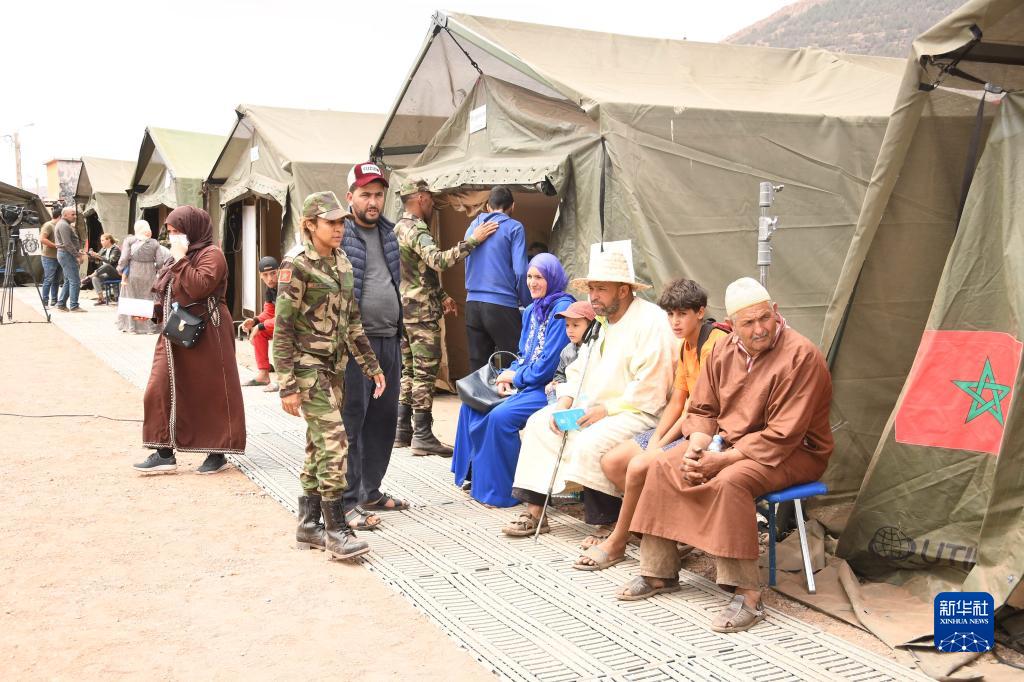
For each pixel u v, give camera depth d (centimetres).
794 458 395
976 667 332
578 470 462
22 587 402
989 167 410
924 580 407
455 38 728
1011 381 387
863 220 449
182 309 594
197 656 338
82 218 2373
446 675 324
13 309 1783
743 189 605
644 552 404
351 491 503
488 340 689
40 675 320
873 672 328
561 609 387
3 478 588
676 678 321
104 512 520
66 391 918
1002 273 400
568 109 669
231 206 1426
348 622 372
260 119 1225
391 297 515
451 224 922
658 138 595
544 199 937
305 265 434
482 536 489
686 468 383
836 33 13812
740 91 760
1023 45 400
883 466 428
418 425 680
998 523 363
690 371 444
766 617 382
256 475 609
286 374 439
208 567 434
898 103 429
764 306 386
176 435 604
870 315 491
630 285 475
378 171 504
